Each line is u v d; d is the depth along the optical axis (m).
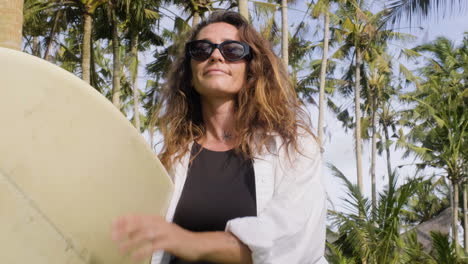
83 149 0.63
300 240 0.87
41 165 0.59
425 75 21.30
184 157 1.15
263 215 0.86
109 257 0.65
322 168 1.02
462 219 23.08
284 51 11.33
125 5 13.32
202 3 12.74
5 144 0.57
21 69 0.60
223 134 1.19
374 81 23.81
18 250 0.57
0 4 2.69
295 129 1.06
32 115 0.59
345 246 7.39
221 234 0.79
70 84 0.64
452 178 13.49
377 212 6.66
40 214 0.58
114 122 0.68
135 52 14.13
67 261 0.61
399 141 20.08
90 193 0.63
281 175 1.02
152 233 0.66
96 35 14.88
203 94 1.20
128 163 0.69
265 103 1.15
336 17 20.02
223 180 1.09
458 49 19.52
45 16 13.16
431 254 7.63
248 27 1.25
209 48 1.18
